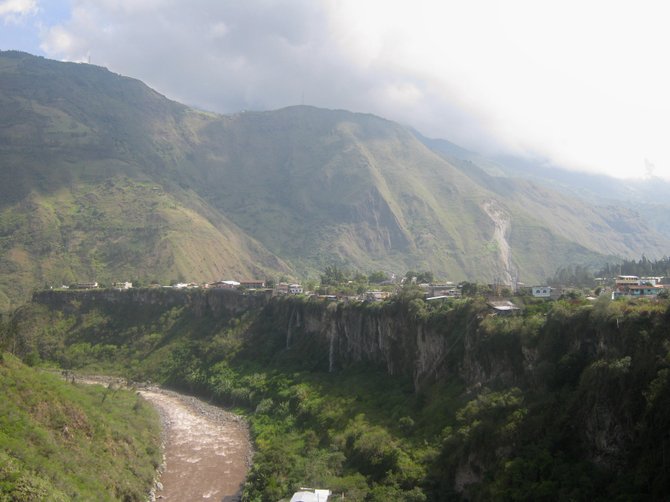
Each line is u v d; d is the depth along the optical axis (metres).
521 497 66.00
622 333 75.06
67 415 97.56
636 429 63.53
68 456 85.12
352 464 99.62
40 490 70.56
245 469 111.62
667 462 58.16
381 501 79.62
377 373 141.50
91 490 80.81
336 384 144.38
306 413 132.38
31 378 99.56
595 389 70.62
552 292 128.38
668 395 61.16
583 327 83.31
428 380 116.19
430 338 121.06
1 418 82.06
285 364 172.88
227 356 190.50
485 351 101.44
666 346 66.81
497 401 87.62
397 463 90.12
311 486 90.62
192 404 163.25
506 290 135.50
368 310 155.00
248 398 156.75
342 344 165.25
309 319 184.12
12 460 73.62
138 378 194.88
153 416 139.50
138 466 101.94
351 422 115.81
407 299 138.50
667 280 176.75
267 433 129.38
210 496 99.19
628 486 60.22
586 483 63.22
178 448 123.94
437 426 96.50
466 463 81.19
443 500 78.69
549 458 69.31
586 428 69.81
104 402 129.88
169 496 99.00
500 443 77.69
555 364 83.06
